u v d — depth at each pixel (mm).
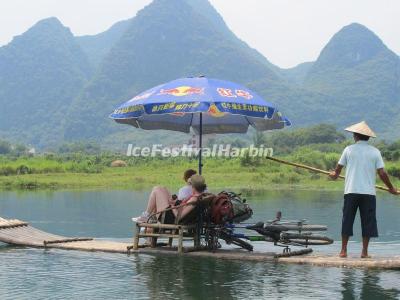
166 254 9719
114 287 7230
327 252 9992
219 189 32938
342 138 133125
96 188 35312
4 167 50938
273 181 39000
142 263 8906
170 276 7902
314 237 9961
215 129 12398
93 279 7723
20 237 11305
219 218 9609
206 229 9867
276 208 19719
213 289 7102
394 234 13195
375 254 9906
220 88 10211
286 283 7441
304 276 7871
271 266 8656
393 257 9039
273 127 11773
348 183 8953
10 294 6871
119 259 9289
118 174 49688
